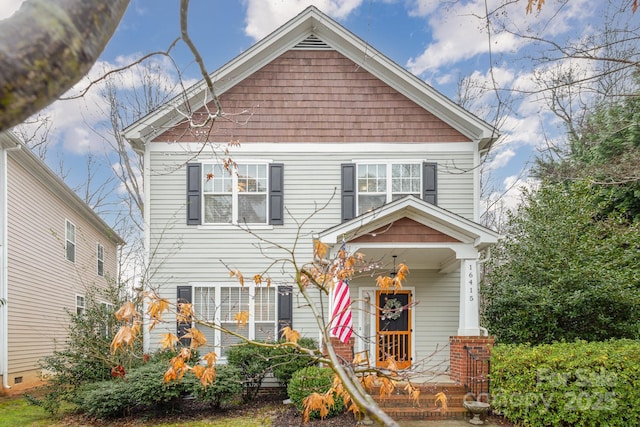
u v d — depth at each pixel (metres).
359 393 1.50
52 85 0.87
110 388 8.03
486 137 10.40
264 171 10.74
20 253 11.34
